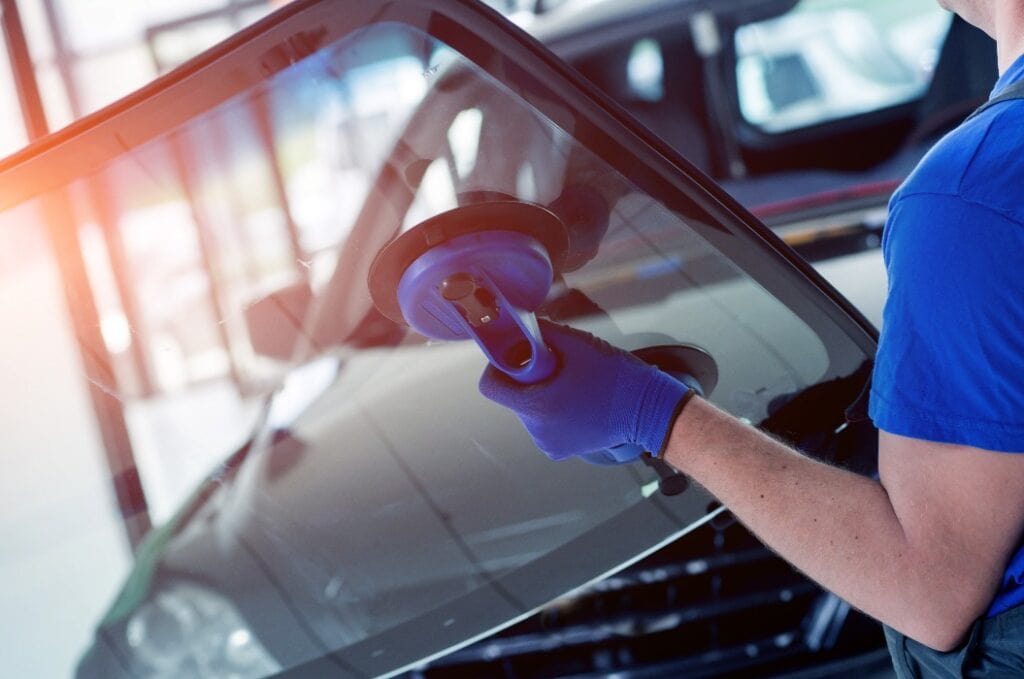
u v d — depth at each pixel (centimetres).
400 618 144
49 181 106
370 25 104
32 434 119
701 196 114
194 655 138
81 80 479
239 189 110
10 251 109
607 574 145
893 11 486
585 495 139
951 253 87
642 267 120
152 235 111
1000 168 86
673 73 489
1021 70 92
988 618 97
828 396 131
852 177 484
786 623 201
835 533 96
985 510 90
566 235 106
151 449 124
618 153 111
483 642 200
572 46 487
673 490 132
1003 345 86
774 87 491
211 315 117
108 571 131
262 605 139
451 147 111
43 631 131
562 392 105
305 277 117
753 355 128
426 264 100
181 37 513
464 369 131
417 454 135
